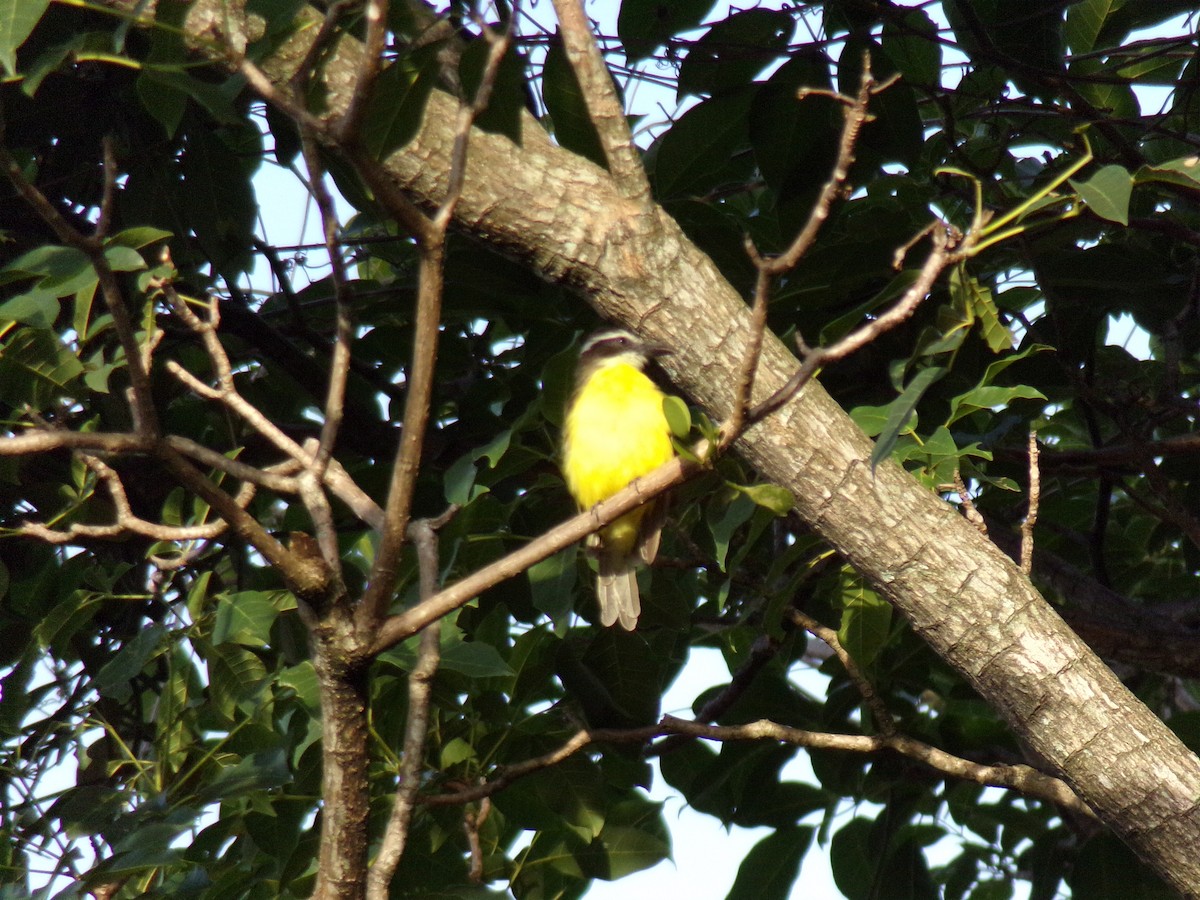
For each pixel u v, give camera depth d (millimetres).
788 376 7723
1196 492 12984
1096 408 11773
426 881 9039
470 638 10102
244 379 12703
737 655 12250
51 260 7281
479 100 5605
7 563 11016
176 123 6430
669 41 10992
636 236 7777
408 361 12062
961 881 13031
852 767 10953
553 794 9617
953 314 8227
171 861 7789
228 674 9359
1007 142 11672
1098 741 7398
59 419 8648
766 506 6734
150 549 9625
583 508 10180
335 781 6379
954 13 11984
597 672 10234
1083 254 11188
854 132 5566
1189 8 12484
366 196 10297
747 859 10930
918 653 10875
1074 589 11961
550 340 10742
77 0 5660
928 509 7664
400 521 6020
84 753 10109
